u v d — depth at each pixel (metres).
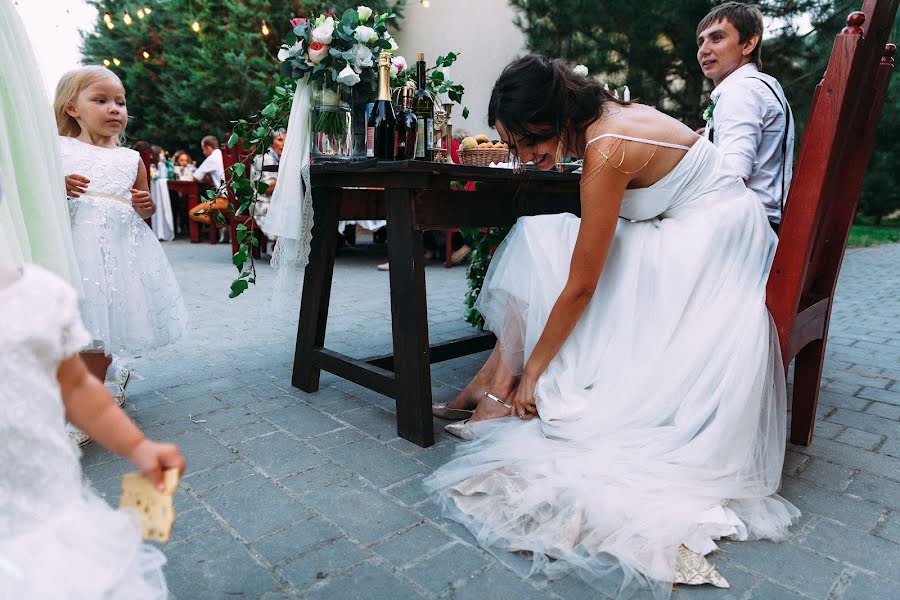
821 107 1.69
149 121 14.74
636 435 1.78
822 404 2.61
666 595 1.35
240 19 13.70
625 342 1.88
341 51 2.36
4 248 1.43
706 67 2.69
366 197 2.63
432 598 1.36
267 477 1.90
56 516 0.87
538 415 2.01
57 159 1.84
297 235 2.41
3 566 0.78
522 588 1.39
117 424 0.96
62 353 0.88
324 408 2.49
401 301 2.15
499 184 2.35
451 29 10.58
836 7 7.79
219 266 6.59
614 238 1.98
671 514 1.55
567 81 1.84
